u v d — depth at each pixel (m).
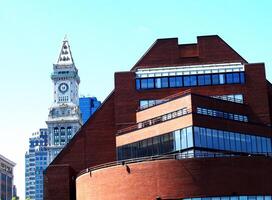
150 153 75.44
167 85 83.44
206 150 70.31
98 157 84.25
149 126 76.50
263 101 81.88
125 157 78.94
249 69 83.19
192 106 72.19
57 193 80.25
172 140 72.50
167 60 86.88
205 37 87.44
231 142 73.56
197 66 84.88
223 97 82.25
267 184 67.00
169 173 65.62
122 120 82.75
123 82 84.31
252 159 67.06
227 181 65.31
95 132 85.38
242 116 80.06
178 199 64.62
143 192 66.38
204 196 64.50
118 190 68.38
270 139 79.06
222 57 86.50
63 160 84.75
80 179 75.81
